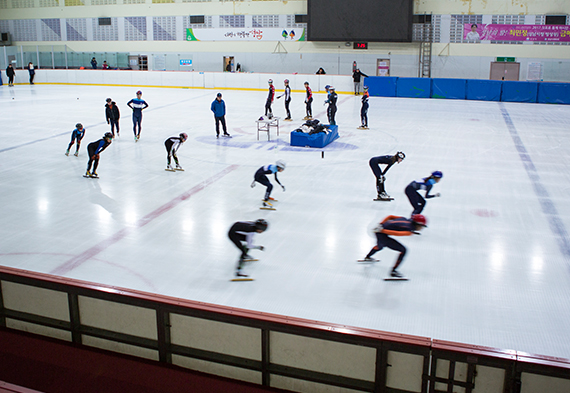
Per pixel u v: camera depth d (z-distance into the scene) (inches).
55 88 1100.5
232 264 245.6
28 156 473.7
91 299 168.7
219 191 367.2
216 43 1210.0
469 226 300.5
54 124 645.9
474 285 225.5
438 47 1095.6
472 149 517.0
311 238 280.2
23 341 177.0
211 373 162.1
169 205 334.6
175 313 157.8
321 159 472.7
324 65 1155.9
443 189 375.9
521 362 130.7
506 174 419.2
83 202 339.3
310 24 1101.1
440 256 257.1
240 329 153.9
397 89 990.4
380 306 205.8
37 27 1311.5
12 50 1196.5
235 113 767.1
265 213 320.5
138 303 160.4
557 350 176.2
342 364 148.1
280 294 215.3
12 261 245.8
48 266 240.7
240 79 1089.4
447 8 1071.0
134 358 167.3
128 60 1266.0
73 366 166.6
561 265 247.1
